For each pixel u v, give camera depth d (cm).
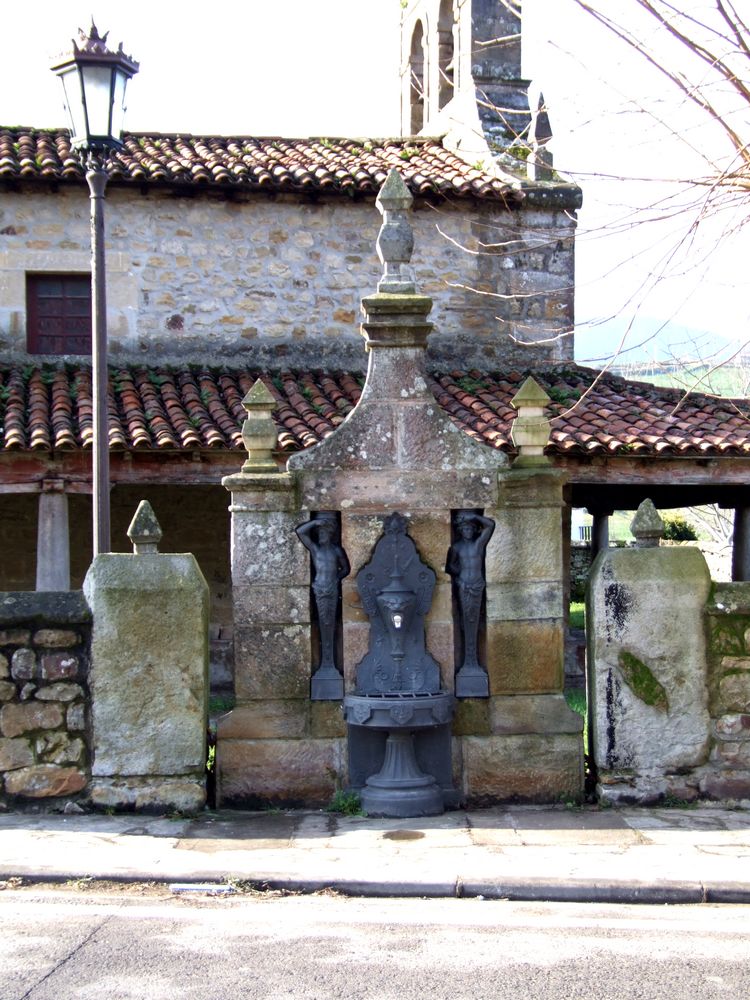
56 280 1516
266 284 1545
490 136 1623
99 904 570
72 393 1379
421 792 729
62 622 719
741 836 672
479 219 1580
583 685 1435
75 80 861
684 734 746
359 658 755
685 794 745
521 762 753
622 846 653
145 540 734
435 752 752
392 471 758
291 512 755
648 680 746
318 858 630
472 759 751
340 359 1552
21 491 1251
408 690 746
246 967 488
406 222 776
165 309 1527
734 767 746
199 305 1532
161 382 1439
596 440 1296
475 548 756
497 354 1578
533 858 630
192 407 1348
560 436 1298
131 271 1520
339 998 455
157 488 1491
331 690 750
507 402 1409
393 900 584
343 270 1559
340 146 1716
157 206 1528
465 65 1681
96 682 720
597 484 1373
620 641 747
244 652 750
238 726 745
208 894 587
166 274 1528
